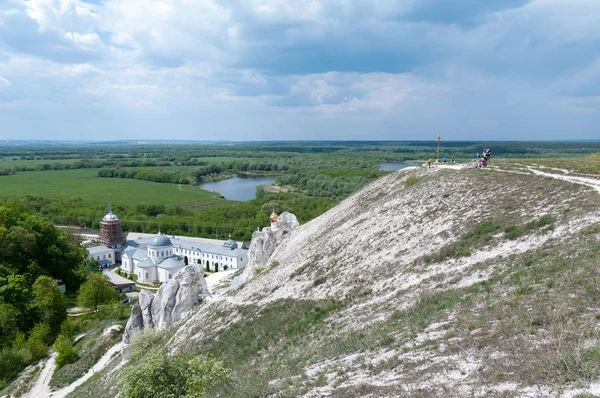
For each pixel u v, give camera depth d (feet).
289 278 169.17
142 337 181.68
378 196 231.71
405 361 67.92
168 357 91.45
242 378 92.53
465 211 148.77
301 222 499.51
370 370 69.77
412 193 194.18
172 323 199.93
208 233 541.75
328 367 77.46
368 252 153.38
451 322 76.38
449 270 110.32
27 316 262.88
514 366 56.39
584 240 93.09
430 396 55.57
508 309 72.69
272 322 132.26
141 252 443.32
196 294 209.05
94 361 210.18
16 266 317.01
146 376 87.45
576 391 48.60
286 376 79.92
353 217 214.07
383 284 122.11
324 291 139.13
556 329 61.36
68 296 342.64
